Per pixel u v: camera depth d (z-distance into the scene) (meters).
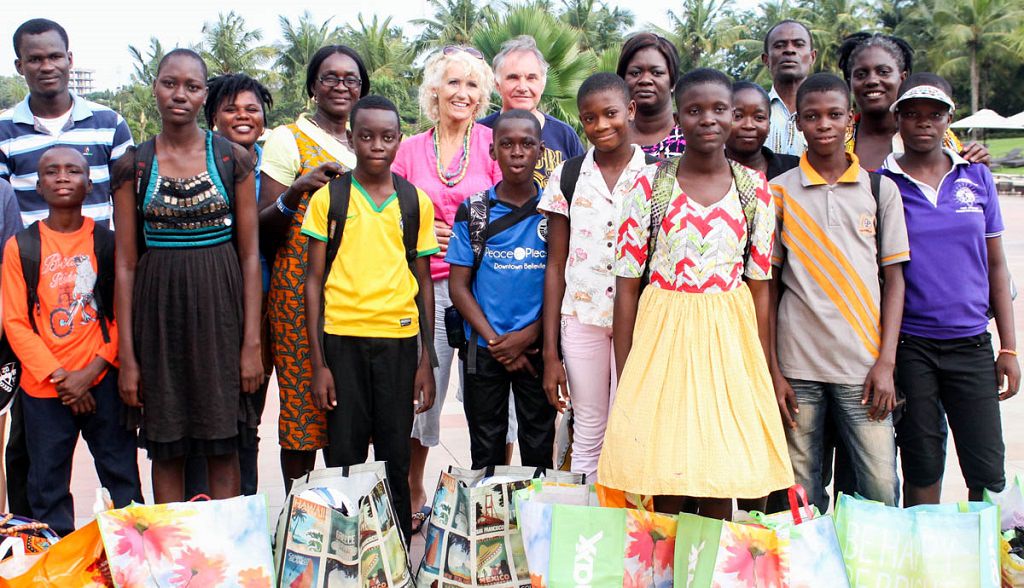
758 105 3.73
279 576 2.92
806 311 3.29
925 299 3.36
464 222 3.69
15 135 4.26
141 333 3.32
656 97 4.14
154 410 3.32
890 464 3.27
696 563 2.78
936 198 3.37
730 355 2.93
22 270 3.43
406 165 4.33
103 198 4.39
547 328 3.55
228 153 3.37
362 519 2.97
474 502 3.10
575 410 3.59
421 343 3.70
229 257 3.38
